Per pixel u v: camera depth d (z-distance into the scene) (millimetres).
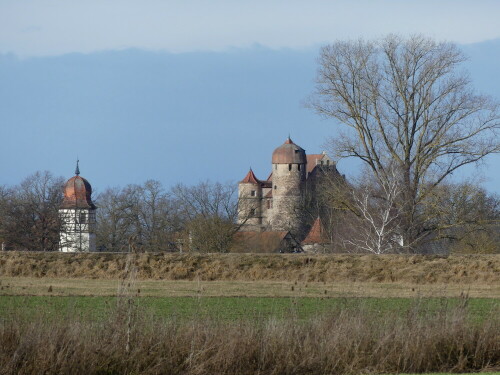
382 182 172875
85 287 118625
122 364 59688
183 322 63594
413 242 171875
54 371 57875
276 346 62562
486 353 65438
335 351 63344
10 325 59094
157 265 145625
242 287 123312
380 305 84875
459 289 123500
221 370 61250
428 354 64500
